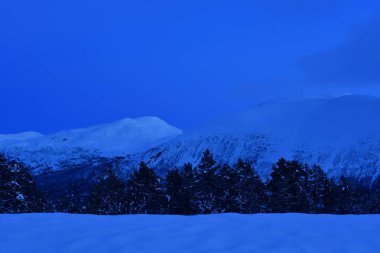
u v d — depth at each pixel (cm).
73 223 1182
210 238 986
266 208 5400
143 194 5297
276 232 1072
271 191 5400
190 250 887
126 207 5372
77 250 881
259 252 881
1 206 4509
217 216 1352
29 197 5150
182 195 5475
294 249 909
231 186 5369
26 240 967
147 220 1252
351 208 5884
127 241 950
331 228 1139
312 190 5716
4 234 1026
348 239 1006
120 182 5662
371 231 1108
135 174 5462
